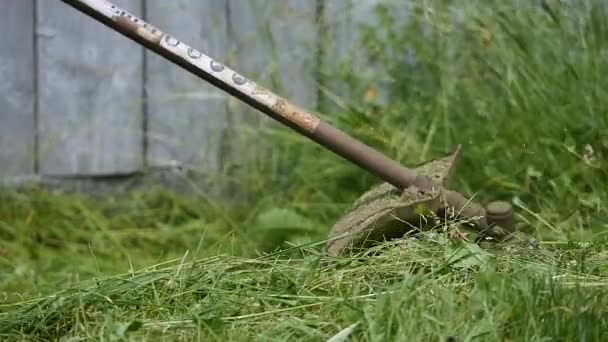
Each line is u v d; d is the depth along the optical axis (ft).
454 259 9.81
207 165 14.62
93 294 9.83
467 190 13.26
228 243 13.58
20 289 12.30
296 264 10.44
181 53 10.78
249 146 14.48
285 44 14.46
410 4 14.29
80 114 14.60
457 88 13.92
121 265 13.35
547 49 13.64
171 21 14.42
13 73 14.46
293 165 14.35
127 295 9.95
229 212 14.33
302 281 9.92
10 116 14.52
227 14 14.44
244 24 14.44
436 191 10.64
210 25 14.44
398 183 10.80
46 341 9.55
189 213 14.51
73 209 14.51
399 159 13.76
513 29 13.82
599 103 13.19
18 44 14.40
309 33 14.46
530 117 13.35
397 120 14.15
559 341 8.34
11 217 14.35
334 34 14.44
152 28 10.81
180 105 14.60
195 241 13.91
